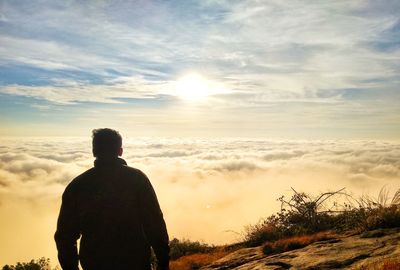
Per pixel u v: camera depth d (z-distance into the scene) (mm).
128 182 2949
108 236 2850
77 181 2992
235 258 7652
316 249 6254
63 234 2871
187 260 9273
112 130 3094
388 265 4219
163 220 2969
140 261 2895
